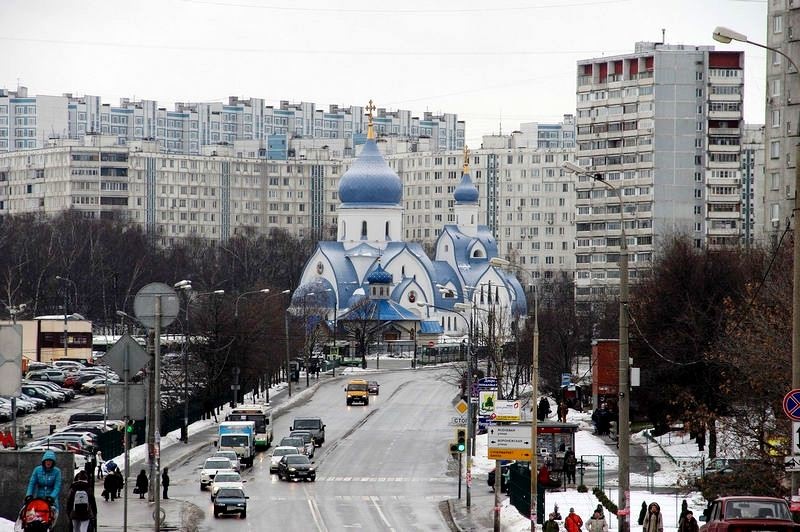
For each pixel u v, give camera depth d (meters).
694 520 76.81
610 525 102.12
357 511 120.19
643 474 136.00
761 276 147.38
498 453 102.75
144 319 97.56
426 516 117.12
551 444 133.38
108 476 119.06
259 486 138.75
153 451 120.19
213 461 136.00
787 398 62.94
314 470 143.75
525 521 108.31
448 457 163.88
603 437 167.38
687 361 152.00
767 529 62.41
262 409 177.50
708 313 155.12
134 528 98.81
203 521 112.19
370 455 165.75
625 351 83.19
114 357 75.94
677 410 154.50
